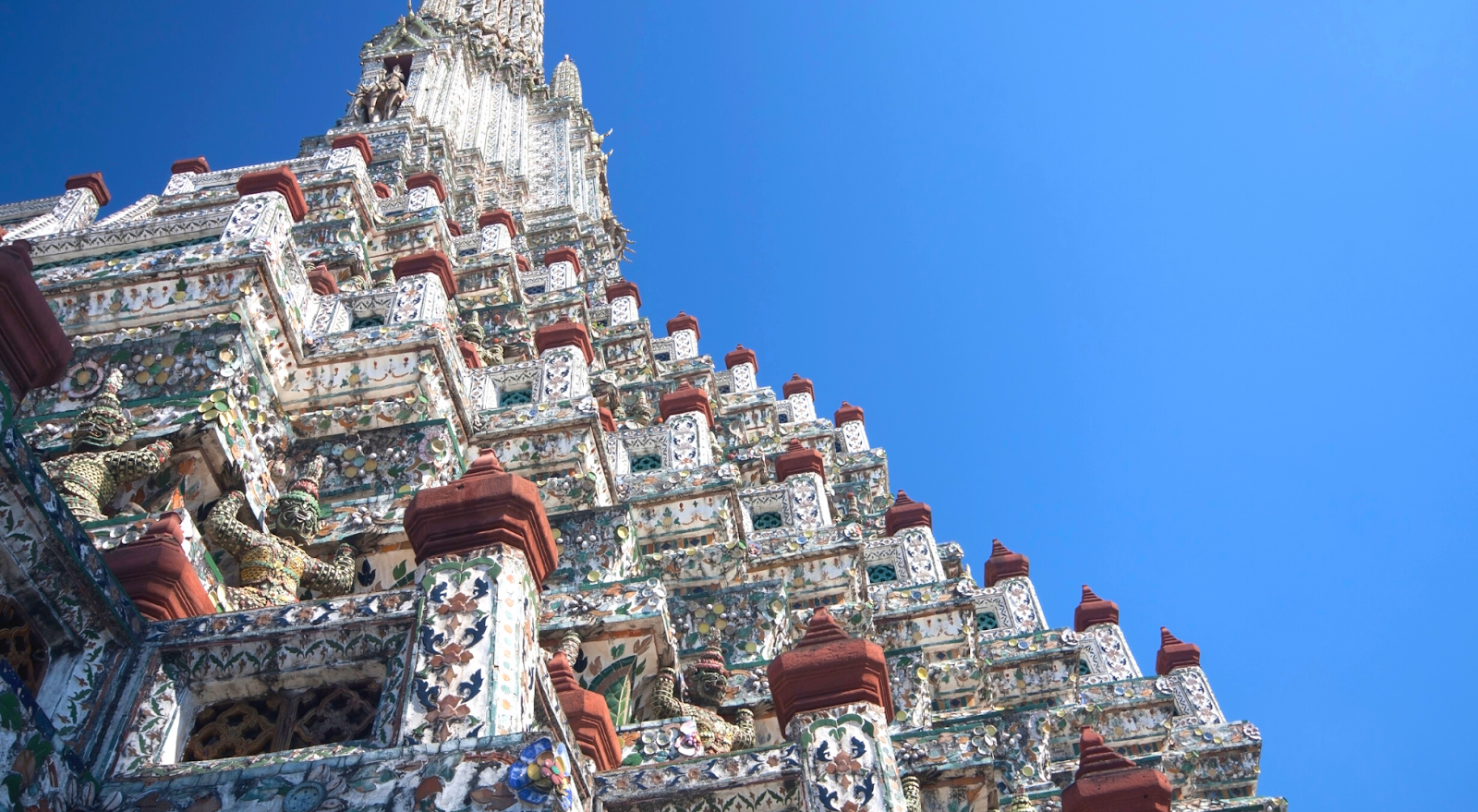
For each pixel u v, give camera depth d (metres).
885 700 9.05
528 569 7.62
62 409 10.69
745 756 8.53
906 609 18.14
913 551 21.89
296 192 13.87
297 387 12.59
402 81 41.22
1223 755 20.62
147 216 21.77
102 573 6.86
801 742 8.55
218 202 21.83
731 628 13.28
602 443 14.98
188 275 12.04
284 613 7.19
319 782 6.16
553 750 6.16
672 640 11.27
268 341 12.20
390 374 12.76
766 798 8.39
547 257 31.52
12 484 6.39
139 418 10.31
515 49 53.00
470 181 36.91
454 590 7.20
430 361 12.84
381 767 6.20
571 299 28.27
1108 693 21.67
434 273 15.54
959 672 17.41
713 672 11.77
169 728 6.80
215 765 6.41
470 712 6.59
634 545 13.30
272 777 6.23
